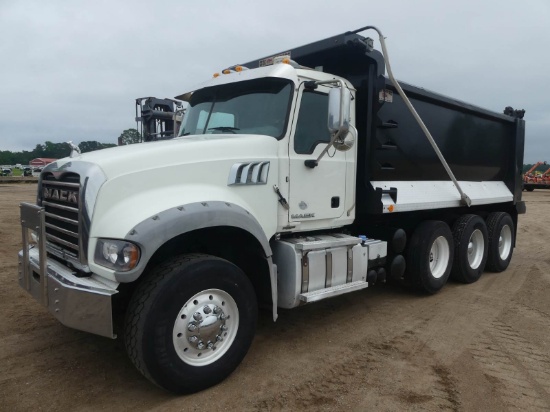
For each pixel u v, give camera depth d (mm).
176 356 3219
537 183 36781
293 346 4332
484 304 5844
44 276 3420
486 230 7371
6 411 3107
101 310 3041
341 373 3762
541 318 5270
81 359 3949
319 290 4402
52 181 3766
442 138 6594
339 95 3908
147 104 6805
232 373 3723
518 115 8602
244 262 4105
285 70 4297
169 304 3145
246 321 3633
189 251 3824
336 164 4730
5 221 12297
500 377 3742
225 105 4719
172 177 3533
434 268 6367
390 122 5488
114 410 3158
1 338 4367
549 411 3240
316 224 4625
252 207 3967
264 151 4066
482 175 7910
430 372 3809
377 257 5281
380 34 4770
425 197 6109
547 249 10453
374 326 4941
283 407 3225
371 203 5168
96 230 3240
